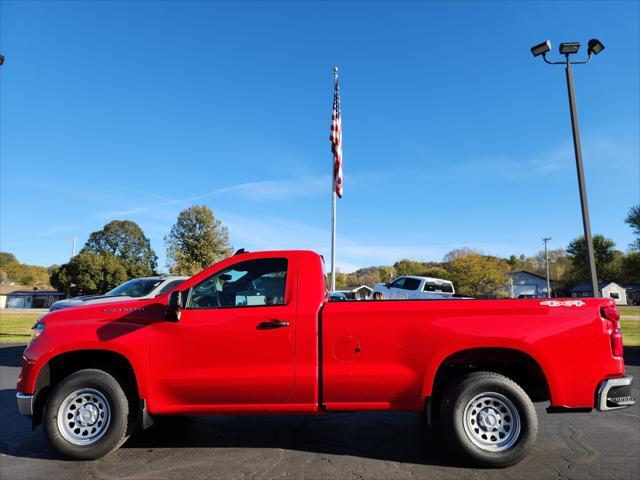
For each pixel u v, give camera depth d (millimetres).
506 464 4297
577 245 81188
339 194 15984
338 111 16453
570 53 12516
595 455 4703
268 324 4531
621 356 4445
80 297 11000
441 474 4207
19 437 5438
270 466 4406
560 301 4477
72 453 4523
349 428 5730
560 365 4336
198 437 5371
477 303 4488
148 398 4543
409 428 5727
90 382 4590
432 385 4434
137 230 76750
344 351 4469
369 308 4535
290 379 4461
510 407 4359
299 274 4777
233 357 4520
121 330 4664
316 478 4109
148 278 11367
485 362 4629
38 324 6047
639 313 39281
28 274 118000
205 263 49125
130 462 4531
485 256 57812
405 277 21656
